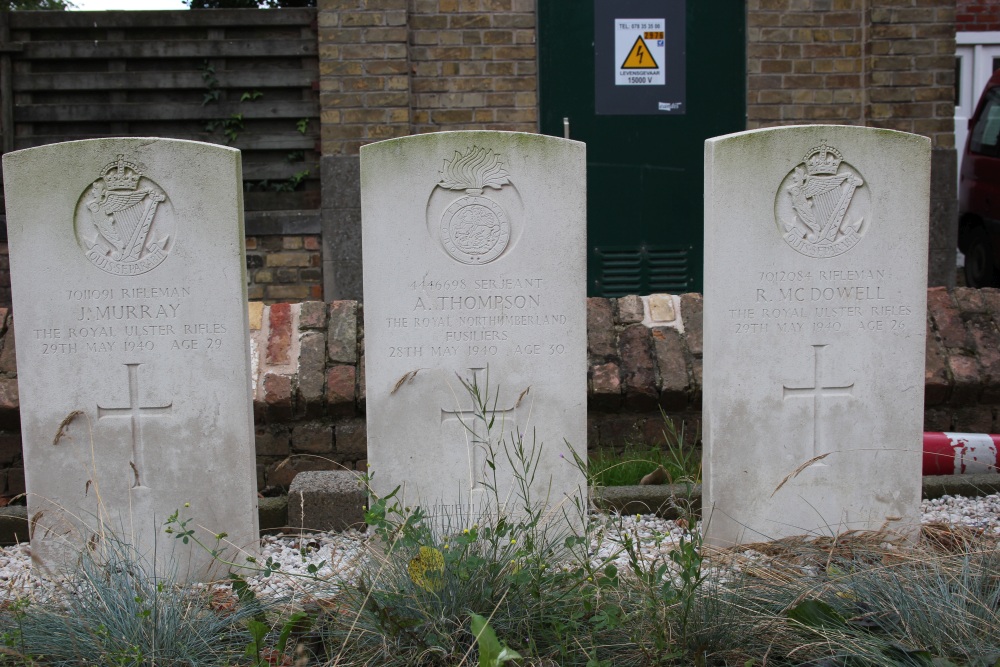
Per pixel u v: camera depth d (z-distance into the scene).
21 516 4.59
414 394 4.32
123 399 4.18
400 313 4.27
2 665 3.13
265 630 3.16
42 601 3.57
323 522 4.55
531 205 4.25
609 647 3.21
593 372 5.27
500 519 3.65
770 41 7.50
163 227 4.11
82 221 4.11
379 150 4.18
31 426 4.18
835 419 4.37
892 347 4.36
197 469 4.22
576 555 3.81
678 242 7.63
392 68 7.26
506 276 4.27
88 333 4.15
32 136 7.58
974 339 5.38
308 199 7.78
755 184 4.21
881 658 2.99
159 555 4.25
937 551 4.20
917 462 4.41
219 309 4.14
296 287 7.53
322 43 7.23
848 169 4.25
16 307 4.13
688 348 5.38
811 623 3.22
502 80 7.44
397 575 3.53
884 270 4.31
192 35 7.62
